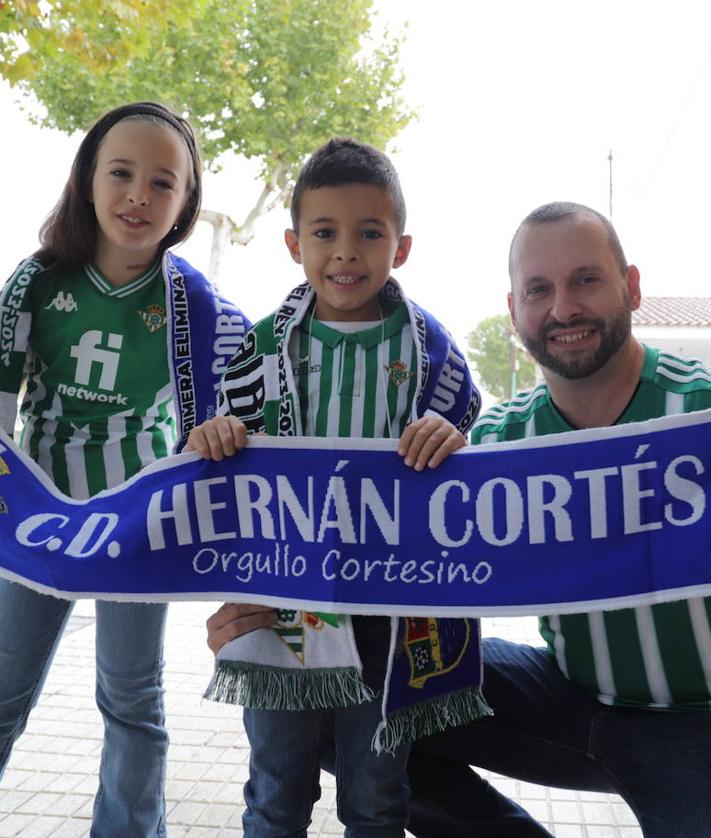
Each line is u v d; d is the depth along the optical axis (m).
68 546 1.97
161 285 2.29
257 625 1.87
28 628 2.17
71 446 2.22
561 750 2.07
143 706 2.24
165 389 2.31
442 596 1.78
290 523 1.86
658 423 1.74
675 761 1.87
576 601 1.74
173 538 1.91
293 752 1.91
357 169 1.96
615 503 1.75
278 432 1.96
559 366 1.97
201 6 6.07
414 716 1.80
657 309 14.92
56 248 2.24
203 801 3.00
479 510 1.79
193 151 2.35
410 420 1.95
